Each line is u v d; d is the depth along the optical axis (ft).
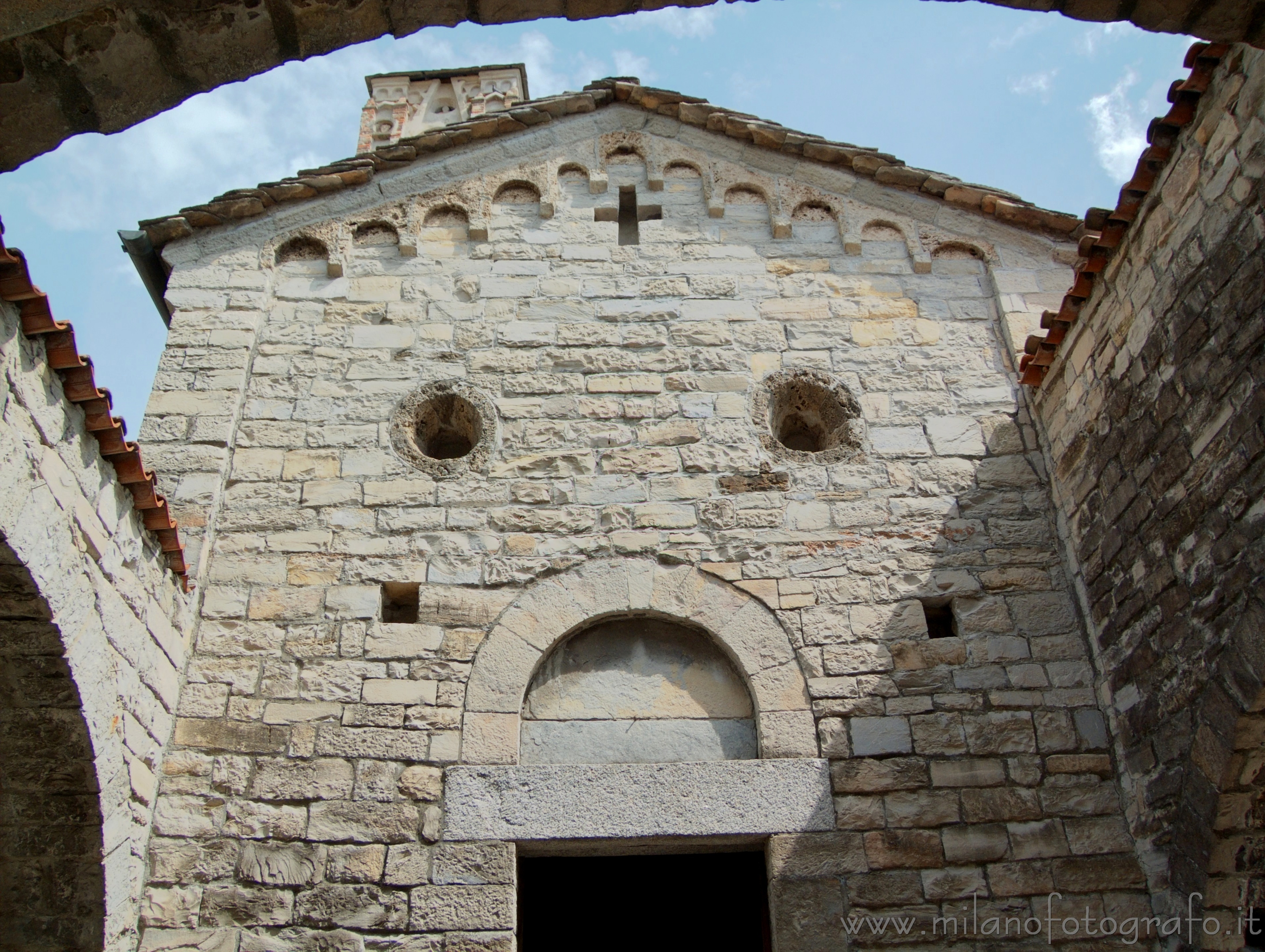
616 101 37.50
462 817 23.41
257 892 22.39
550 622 26.35
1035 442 29.81
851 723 25.09
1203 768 21.13
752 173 35.60
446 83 53.36
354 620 26.02
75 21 11.48
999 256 33.73
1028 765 24.59
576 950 35.06
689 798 23.82
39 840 20.20
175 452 28.09
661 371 30.89
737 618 26.61
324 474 28.37
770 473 28.94
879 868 23.22
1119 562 25.16
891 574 27.40
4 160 12.16
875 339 31.86
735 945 34.76
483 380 30.45
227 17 12.17
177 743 23.91
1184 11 13.53
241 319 31.09
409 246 33.09
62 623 18.30
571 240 33.83
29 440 17.42
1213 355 21.85
